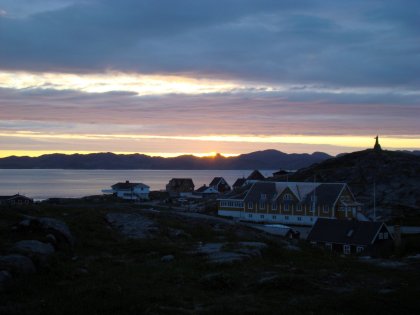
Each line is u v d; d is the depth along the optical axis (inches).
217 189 5826.8
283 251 1079.0
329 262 1028.5
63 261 798.5
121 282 715.4
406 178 3843.5
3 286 615.5
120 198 4682.6
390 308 628.4
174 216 1690.5
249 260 924.6
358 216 3105.3
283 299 664.4
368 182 3932.1
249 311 589.9
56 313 547.8
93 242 1023.0
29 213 1250.0
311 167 4901.6
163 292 663.8
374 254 1862.7
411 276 871.7
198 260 906.7
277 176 5137.8
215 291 698.8
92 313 556.7
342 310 617.6
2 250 732.0
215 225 1614.2
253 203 3464.6
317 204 3144.7
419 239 1978.3
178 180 6461.6
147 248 1013.2
